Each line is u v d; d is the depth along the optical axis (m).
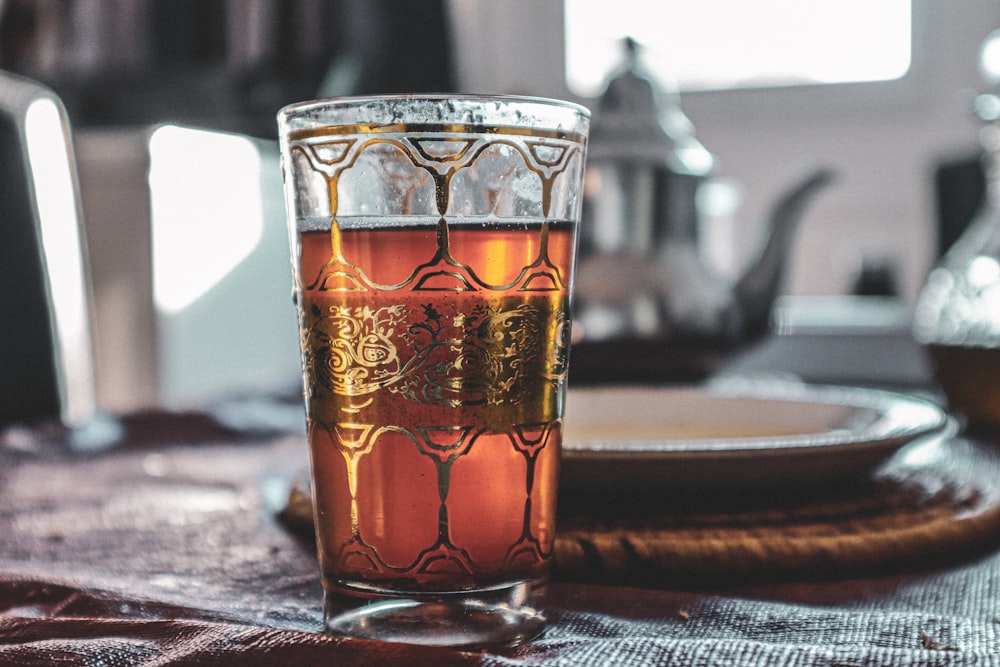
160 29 1.84
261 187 1.77
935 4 2.10
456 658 0.29
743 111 2.24
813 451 0.40
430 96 0.31
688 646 0.30
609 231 0.78
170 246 1.52
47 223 0.96
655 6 2.30
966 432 0.67
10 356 0.90
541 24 2.40
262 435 0.69
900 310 1.58
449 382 0.31
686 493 0.41
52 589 0.36
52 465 0.58
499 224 0.31
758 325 0.80
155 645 0.31
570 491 0.41
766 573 0.38
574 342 0.77
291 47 1.82
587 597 0.36
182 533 0.44
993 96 0.70
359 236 0.31
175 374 1.53
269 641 0.30
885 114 2.15
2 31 1.89
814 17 2.19
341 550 0.32
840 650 0.30
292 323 1.87
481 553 0.31
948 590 0.37
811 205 2.20
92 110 1.98
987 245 0.70
